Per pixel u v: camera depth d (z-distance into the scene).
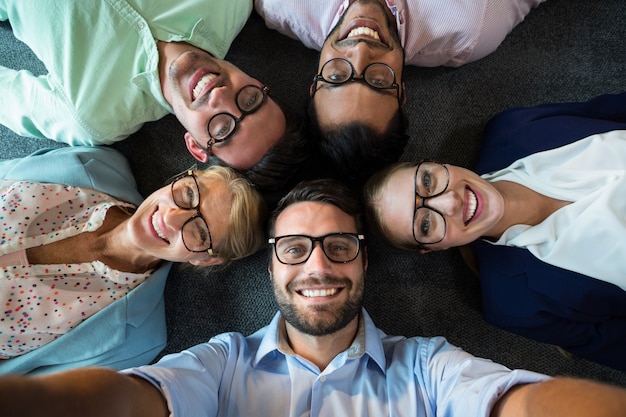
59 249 1.33
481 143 1.57
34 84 1.43
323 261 1.13
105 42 1.34
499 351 1.50
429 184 1.23
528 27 1.58
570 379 0.74
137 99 1.41
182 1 1.36
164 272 1.44
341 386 1.21
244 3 1.47
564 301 1.25
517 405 0.82
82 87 1.35
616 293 1.21
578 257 1.22
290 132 1.33
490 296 1.39
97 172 1.42
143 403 0.87
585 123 1.31
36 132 1.51
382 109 1.26
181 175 1.37
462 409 1.00
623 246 1.16
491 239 1.37
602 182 1.22
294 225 1.17
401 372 1.23
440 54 1.47
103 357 1.34
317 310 1.13
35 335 1.28
